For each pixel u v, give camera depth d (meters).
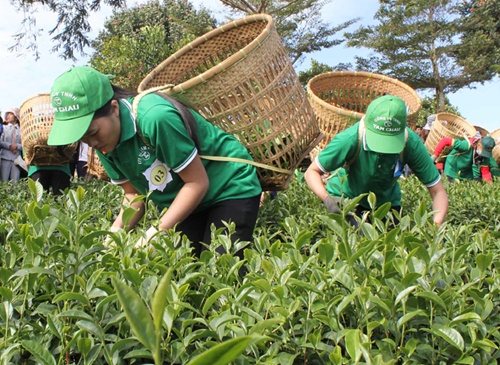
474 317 1.29
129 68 18.72
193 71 3.86
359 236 1.97
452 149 8.70
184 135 2.46
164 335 1.31
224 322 1.25
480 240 1.88
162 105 2.45
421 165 3.49
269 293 1.34
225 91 2.90
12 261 1.51
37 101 6.18
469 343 1.36
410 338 1.42
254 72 2.95
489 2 31.25
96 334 1.22
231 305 1.42
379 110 3.24
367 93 6.12
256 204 2.80
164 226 2.38
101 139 2.40
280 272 1.44
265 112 3.02
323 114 4.84
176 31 33.22
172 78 3.79
